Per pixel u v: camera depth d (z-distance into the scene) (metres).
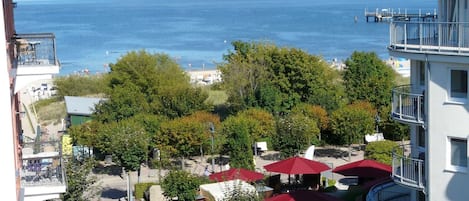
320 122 67.94
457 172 30.41
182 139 58.94
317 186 51.72
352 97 77.38
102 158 63.38
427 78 30.70
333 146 69.19
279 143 60.16
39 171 27.98
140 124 61.19
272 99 77.50
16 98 31.91
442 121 30.48
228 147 57.03
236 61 83.81
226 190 42.66
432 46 30.06
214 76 117.62
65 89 99.75
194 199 46.06
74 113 74.38
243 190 41.25
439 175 30.98
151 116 65.50
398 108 33.06
